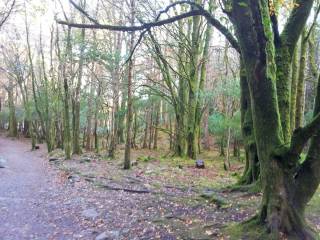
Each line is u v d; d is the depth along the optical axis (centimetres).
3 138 4703
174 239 672
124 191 1183
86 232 768
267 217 589
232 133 2091
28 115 3653
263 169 595
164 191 1174
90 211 923
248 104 1138
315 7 1421
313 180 571
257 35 538
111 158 2267
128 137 1731
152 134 3750
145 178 1448
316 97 568
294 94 1454
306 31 1534
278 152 574
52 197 1123
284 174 575
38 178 1522
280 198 571
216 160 2402
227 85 1942
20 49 4400
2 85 5128
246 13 565
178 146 2386
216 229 689
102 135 3816
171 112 2748
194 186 1281
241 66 1152
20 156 2670
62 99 2956
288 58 891
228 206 883
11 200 1060
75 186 1292
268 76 567
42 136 4525
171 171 1680
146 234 720
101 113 3256
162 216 847
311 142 573
